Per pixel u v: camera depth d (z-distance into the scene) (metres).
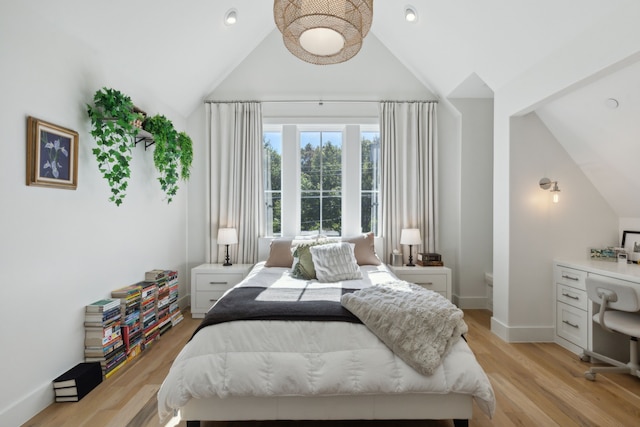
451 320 1.73
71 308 2.17
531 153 2.98
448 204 4.07
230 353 1.71
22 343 1.81
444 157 4.07
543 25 2.30
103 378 2.27
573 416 1.87
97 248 2.42
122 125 2.37
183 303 3.93
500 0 2.41
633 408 1.96
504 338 3.02
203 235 4.07
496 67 2.97
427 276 3.64
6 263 1.72
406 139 3.97
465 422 1.71
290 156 4.06
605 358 2.39
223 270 3.62
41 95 1.92
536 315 3.00
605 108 2.39
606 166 2.78
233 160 3.98
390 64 4.07
